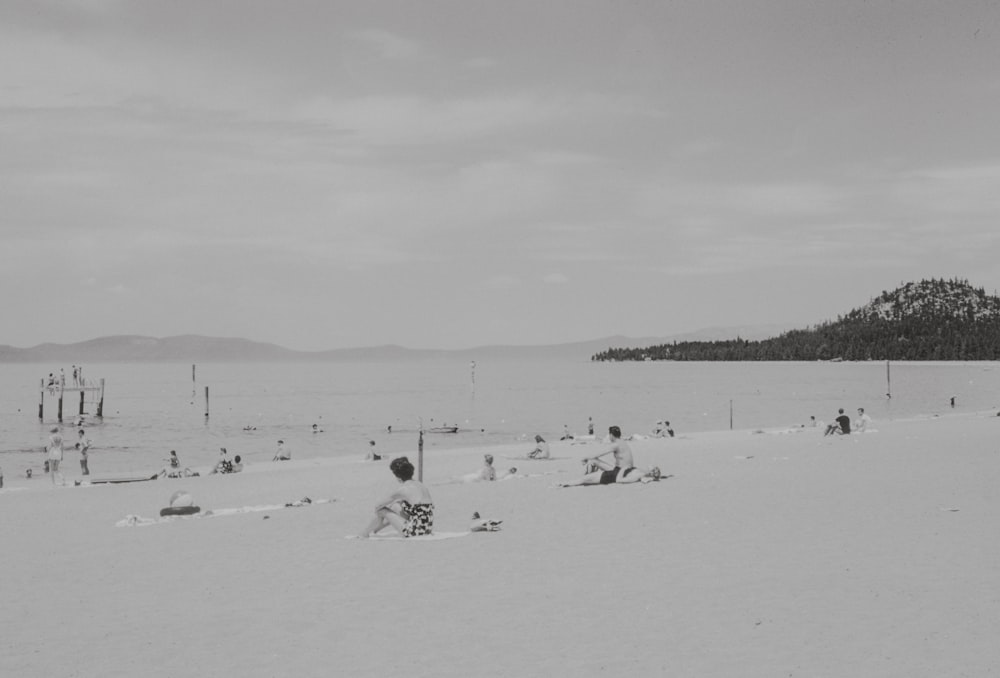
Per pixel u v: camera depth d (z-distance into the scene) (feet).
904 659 28.14
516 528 58.13
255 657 30.55
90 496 107.55
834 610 34.42
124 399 604.49
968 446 115.24
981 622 32.12
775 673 27.20
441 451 185.88
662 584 39.96
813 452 117.19
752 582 39.78
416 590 40.32
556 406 452.76
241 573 46.24
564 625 33.47
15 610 39.34
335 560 48.78
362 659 29.89
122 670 29.55
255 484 117.80
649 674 27.43
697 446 147.33
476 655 29.94
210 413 429.79
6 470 186.50
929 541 48.34
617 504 68.64
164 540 59.72
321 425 332.39
